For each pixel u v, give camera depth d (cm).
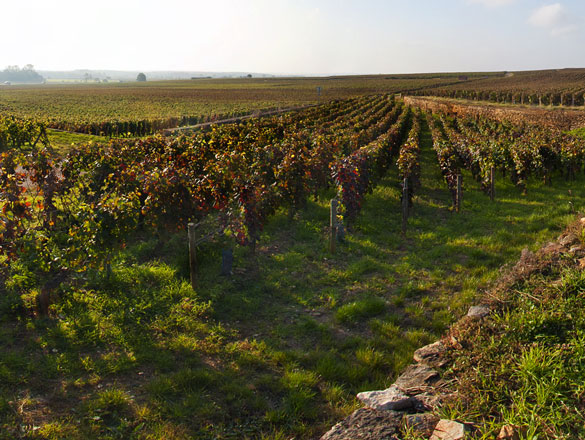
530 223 1114
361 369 515
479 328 499
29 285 695
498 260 871
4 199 762
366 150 1455
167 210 905
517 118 3850
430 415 380
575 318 468
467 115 4491
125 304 654
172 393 464
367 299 709
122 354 534
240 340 587
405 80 16038
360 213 1247
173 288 716
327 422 429
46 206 920
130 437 397
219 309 670
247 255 903
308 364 532
